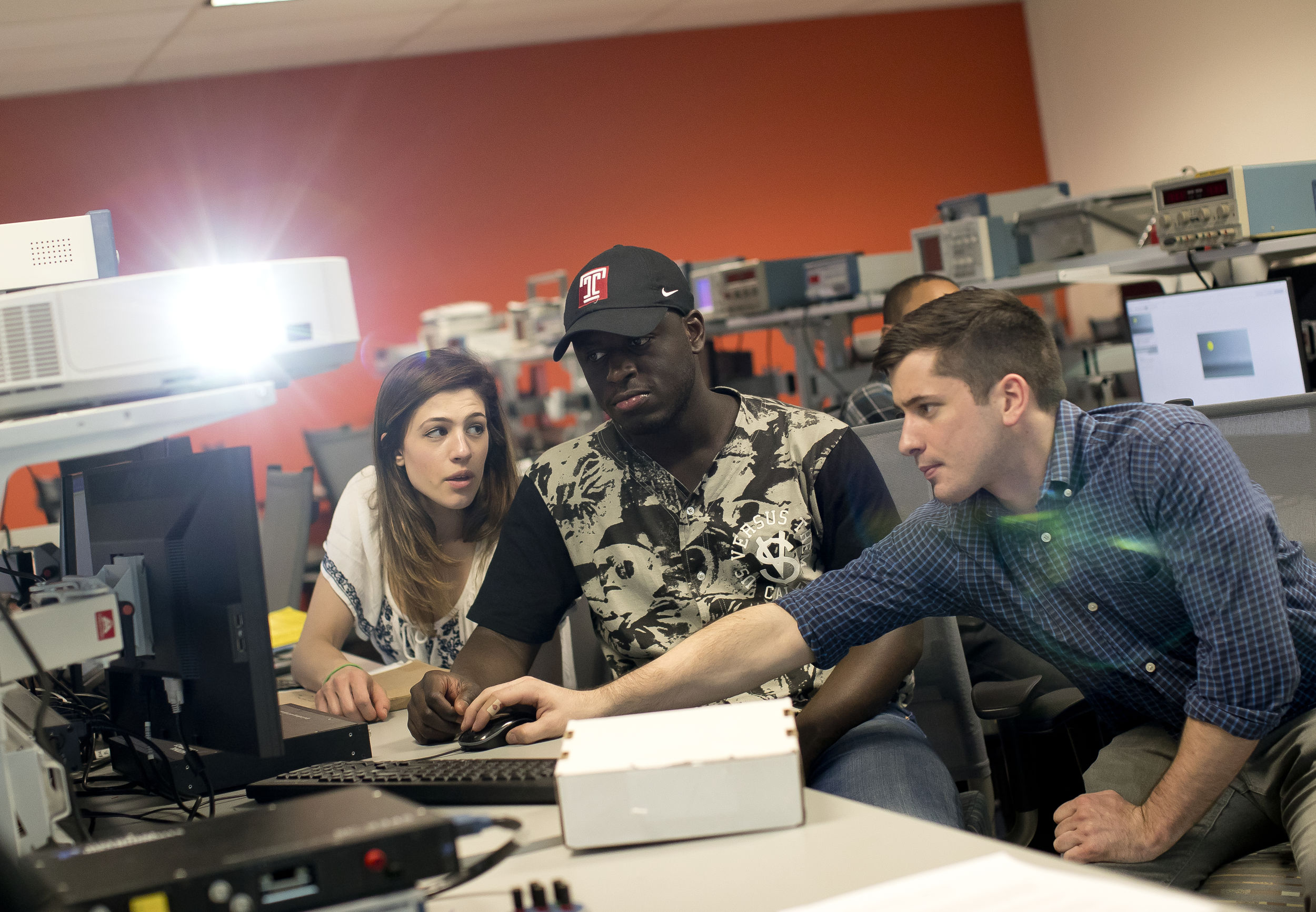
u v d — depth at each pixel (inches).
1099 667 51.6
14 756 36.9
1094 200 154.6
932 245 168.1
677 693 48.6
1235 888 46.3
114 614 39.7
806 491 57.8
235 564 39.1
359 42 254.4
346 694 55.4
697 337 58.5
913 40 308.3
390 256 279.9
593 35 287.0
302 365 40.2
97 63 230.8
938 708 65.6
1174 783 44.6
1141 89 275.7
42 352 36.1
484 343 259.3
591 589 58.7
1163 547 46.7
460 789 39.8
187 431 37.9
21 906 24.2
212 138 263.9
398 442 67.5
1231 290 110.7
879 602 51.1
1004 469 48.3
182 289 37.5
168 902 26.7
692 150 297.0
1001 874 28.6
